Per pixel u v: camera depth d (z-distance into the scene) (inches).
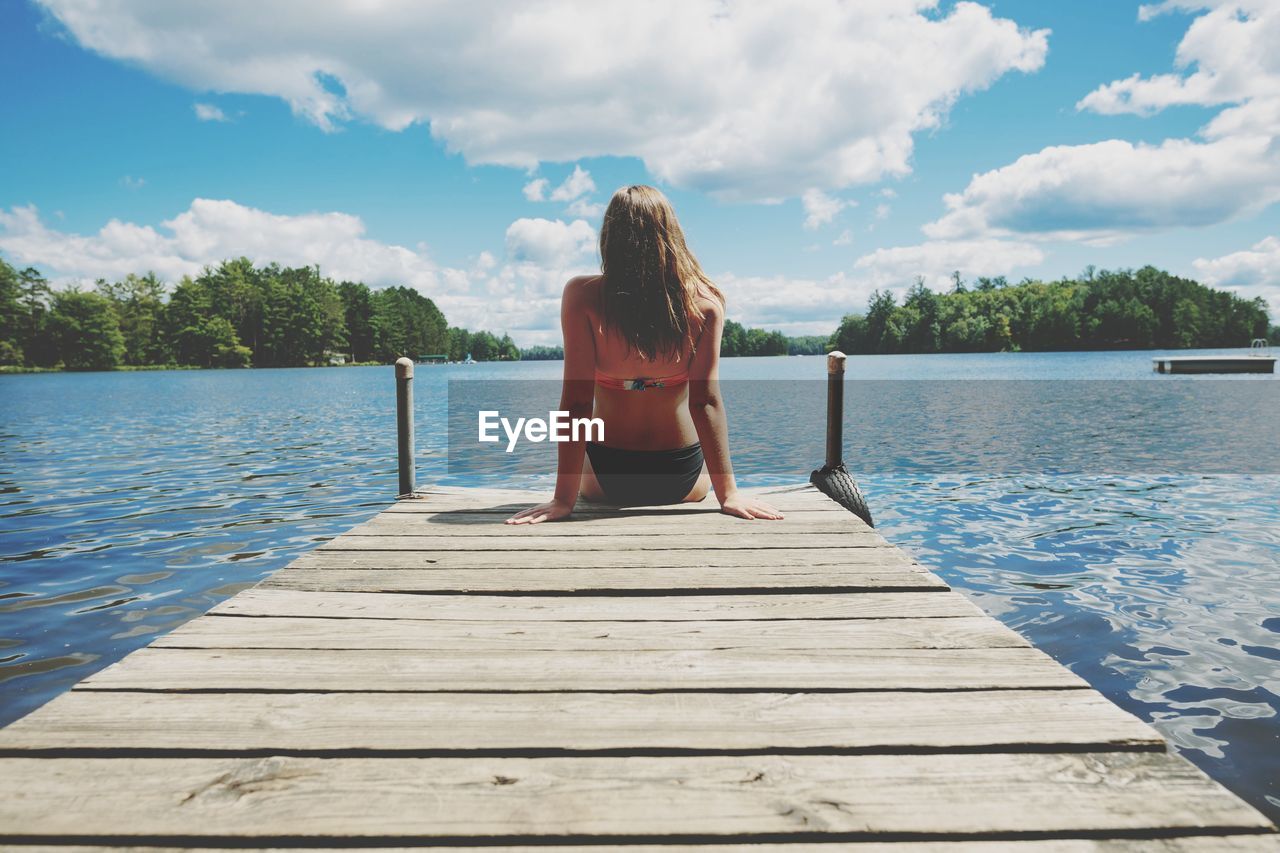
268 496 301.3
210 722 60.4
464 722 60.7
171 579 183.9
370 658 74.0
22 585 178.9
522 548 115.4
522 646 77.4
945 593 93.9
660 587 95.4
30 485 330.3
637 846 46.3
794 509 144.2
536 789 51.6
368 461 411.8
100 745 56.4
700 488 147.8
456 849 46.3
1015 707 62.9
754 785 52.1
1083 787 51.4
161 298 3678.6
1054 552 211.3
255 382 1840.6
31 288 3152.1
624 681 68.8
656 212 121.0
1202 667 130.0
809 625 83.1
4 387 1581.0
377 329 4539.9
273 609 88.5
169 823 47.5
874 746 56.8
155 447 482.6
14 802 49.6
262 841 46.4
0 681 124.6
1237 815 47.8
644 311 121.6
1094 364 2052.2
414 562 108.0
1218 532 233.8
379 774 53.4
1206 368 1357.0
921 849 45.6
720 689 67.2
